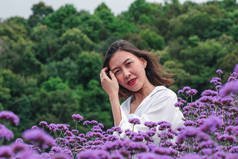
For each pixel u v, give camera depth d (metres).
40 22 81.25
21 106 34.62
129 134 2.05
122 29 70.94
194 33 63.75
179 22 71.44
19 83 41.66
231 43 44.97
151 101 2.48
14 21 73.69
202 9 76.81
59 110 31.11
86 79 44.66
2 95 36.12
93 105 36.41
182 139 1.56
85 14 71.44
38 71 49.47
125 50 2.63
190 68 39.69
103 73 2.75
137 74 2.59
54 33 66.38
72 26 69.25
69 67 45.75
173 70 33.81
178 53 49.97
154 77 3.08
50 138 1.10
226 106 2.12
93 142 2.47
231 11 81.56
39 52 56.16
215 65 37.75
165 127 2.14
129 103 2.86
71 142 2.73
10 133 1.24
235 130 1.63
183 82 21.98
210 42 48.25
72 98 34.91
